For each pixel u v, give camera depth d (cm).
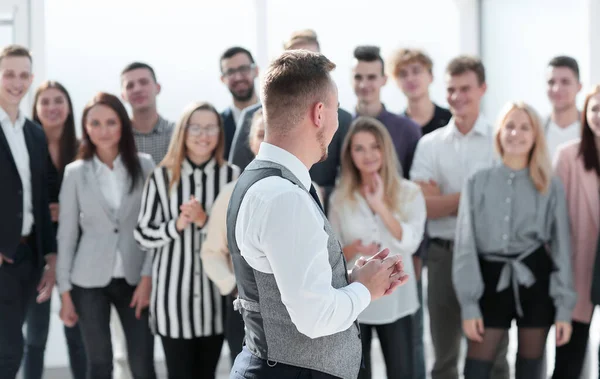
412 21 585
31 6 545
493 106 606
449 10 596
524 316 354
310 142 198
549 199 358
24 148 391
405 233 360
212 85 556
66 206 380
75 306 379
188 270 359
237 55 435
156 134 446
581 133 381
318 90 196
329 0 569
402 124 423
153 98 445
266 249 186
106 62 546
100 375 378
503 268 356
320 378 196
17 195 377
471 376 358
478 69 409
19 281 382
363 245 362
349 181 369
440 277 411
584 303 377
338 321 187
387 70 471
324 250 187
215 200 361
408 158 424
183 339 361
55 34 545
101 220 377
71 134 431
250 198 191
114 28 545
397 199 366
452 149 412
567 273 356
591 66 488
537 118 358
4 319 377
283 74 196
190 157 368
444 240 408
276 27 568
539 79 548
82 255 376
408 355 360
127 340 380
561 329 353
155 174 369
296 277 183
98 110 374
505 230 355
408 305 362
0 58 385
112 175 380
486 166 370
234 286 351
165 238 357
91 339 377
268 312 195
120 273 377
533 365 355
